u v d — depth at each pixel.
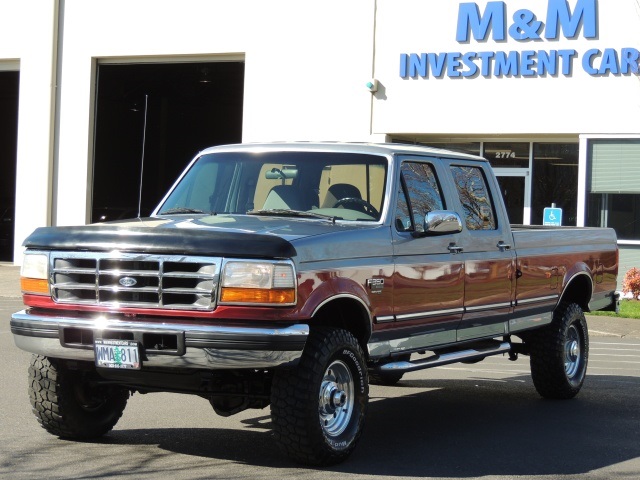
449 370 12.39
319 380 6.68
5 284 23.70
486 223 8.95
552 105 22.20
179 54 25.86
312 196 7.97
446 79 23.09
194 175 8.51
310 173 8.07
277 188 8.09
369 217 7.70
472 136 23.44
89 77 26.83
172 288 6.57
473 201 8.84
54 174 27.28
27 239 7.14
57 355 6.87
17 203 27.48
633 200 21.66
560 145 22.78
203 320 6.52
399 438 8.12
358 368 7.07
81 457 7.09
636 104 21.56
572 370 10.35
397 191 7.84
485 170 9.13
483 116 22.77
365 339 7.32
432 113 23.23
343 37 24.09
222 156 8.51
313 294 6.68
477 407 9.72
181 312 6.55
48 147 27.14
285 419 6.65
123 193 29.91
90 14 26.72
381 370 7.52
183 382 6.92
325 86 24.28
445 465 7.14
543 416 9.27
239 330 6.39
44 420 7.46
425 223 7.84
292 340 6.44
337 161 8.05
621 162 21.75
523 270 9.27
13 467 6.74
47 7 27.08
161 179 33.38
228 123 34.78
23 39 27.36
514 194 23.25
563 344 10.01
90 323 6.68
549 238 9.80
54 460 6.97
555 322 10.06
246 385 7.07
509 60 22.47
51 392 7.35
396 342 7.66
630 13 21.55
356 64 23.97
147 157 32.09
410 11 23.39
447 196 8.45
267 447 7.54
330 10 24.22
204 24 25.48
